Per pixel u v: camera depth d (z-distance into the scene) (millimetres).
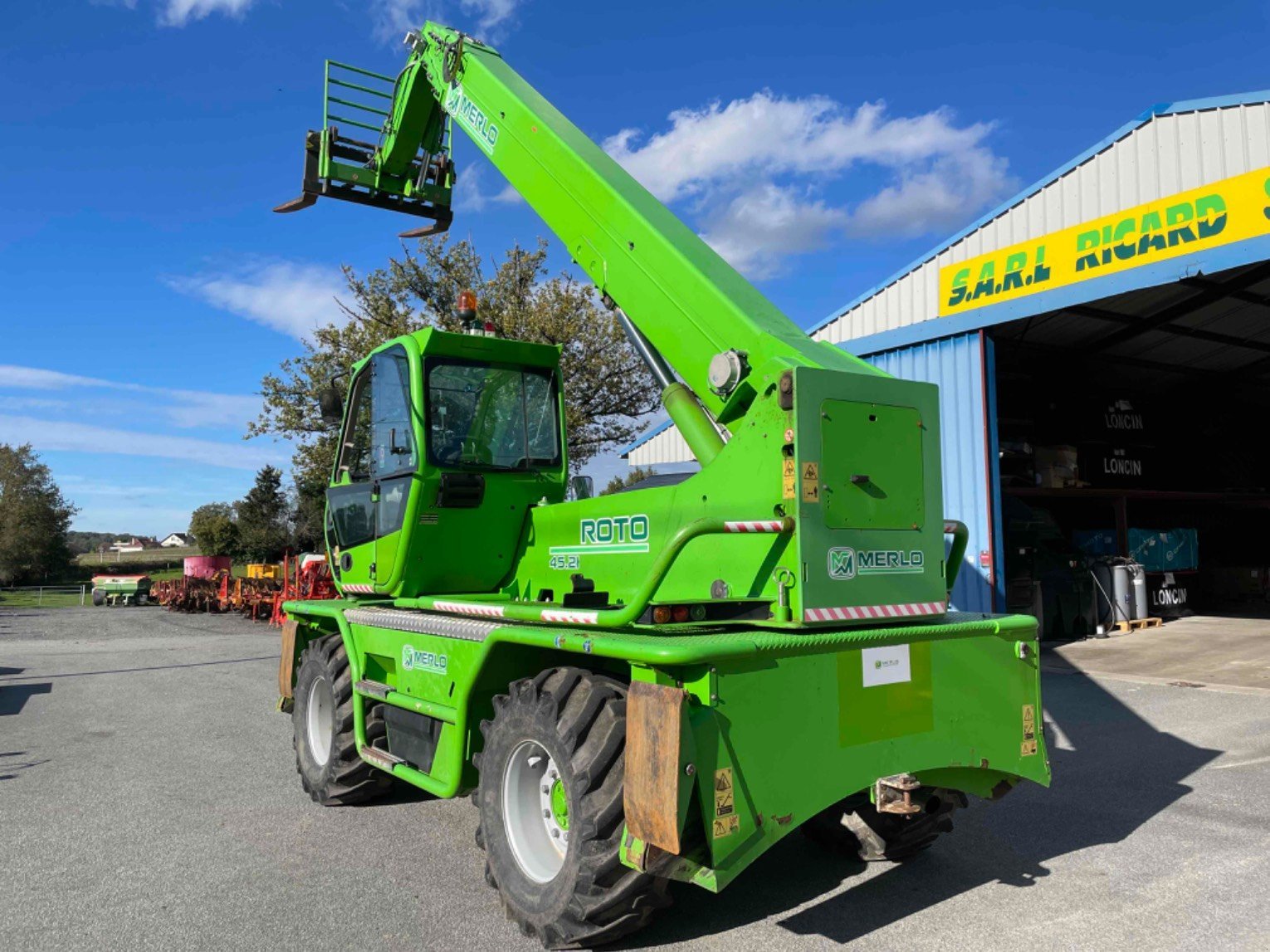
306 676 5926
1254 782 5625
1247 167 9055
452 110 5891
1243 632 12852
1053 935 3506
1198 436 18281
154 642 17000
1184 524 18672
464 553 5262
